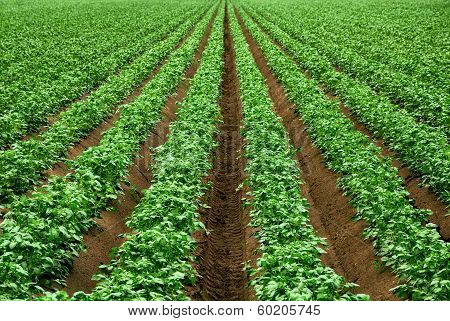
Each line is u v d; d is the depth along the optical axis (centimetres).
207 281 1222
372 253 1220
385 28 4372
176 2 9225
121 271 934
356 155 1495
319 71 2802
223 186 1781
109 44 3834
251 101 2194
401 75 2472
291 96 2408
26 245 955
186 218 1148
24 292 892
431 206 1422
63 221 1084
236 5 8712
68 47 3691
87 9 7212
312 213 1541
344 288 1166
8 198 1338
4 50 3516
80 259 1193
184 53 3322
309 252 996
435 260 948
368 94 2203
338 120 1819
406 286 981
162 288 920
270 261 967
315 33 4344
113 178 1413
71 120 1870
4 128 1761
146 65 3012
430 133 1628
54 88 2347
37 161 1433
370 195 1273
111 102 2245
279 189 1285
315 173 1742
